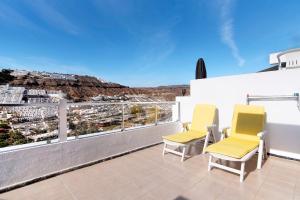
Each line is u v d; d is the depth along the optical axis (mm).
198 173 3268
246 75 4414
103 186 2846
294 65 4223
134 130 4504
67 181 3000
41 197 2559
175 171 3355
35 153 2973
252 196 2561
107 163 3748
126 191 2707
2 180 2684
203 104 4871
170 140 3969
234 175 3180
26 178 2893
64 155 3312
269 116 4094
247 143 3539
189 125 4863
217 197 2549
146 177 3135
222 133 3988
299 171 3307
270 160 3820
